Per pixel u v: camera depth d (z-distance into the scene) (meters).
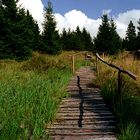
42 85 11.72
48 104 9.35
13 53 30.98
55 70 17.47
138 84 12.16
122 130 7.51
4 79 13.00
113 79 13.50
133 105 9.16
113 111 9.61
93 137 7.56
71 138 7.51
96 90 13.25
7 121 7.11
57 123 8.70
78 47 64.31
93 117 9.11
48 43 44.69
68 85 14.83
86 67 23.42
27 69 17.77
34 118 7.88
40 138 7.28
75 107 10.37
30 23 49.75
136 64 15.24
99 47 54.62
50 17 46.50
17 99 9.05
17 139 6.50
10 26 31.09
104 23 55.16
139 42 56.19
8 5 32.38
